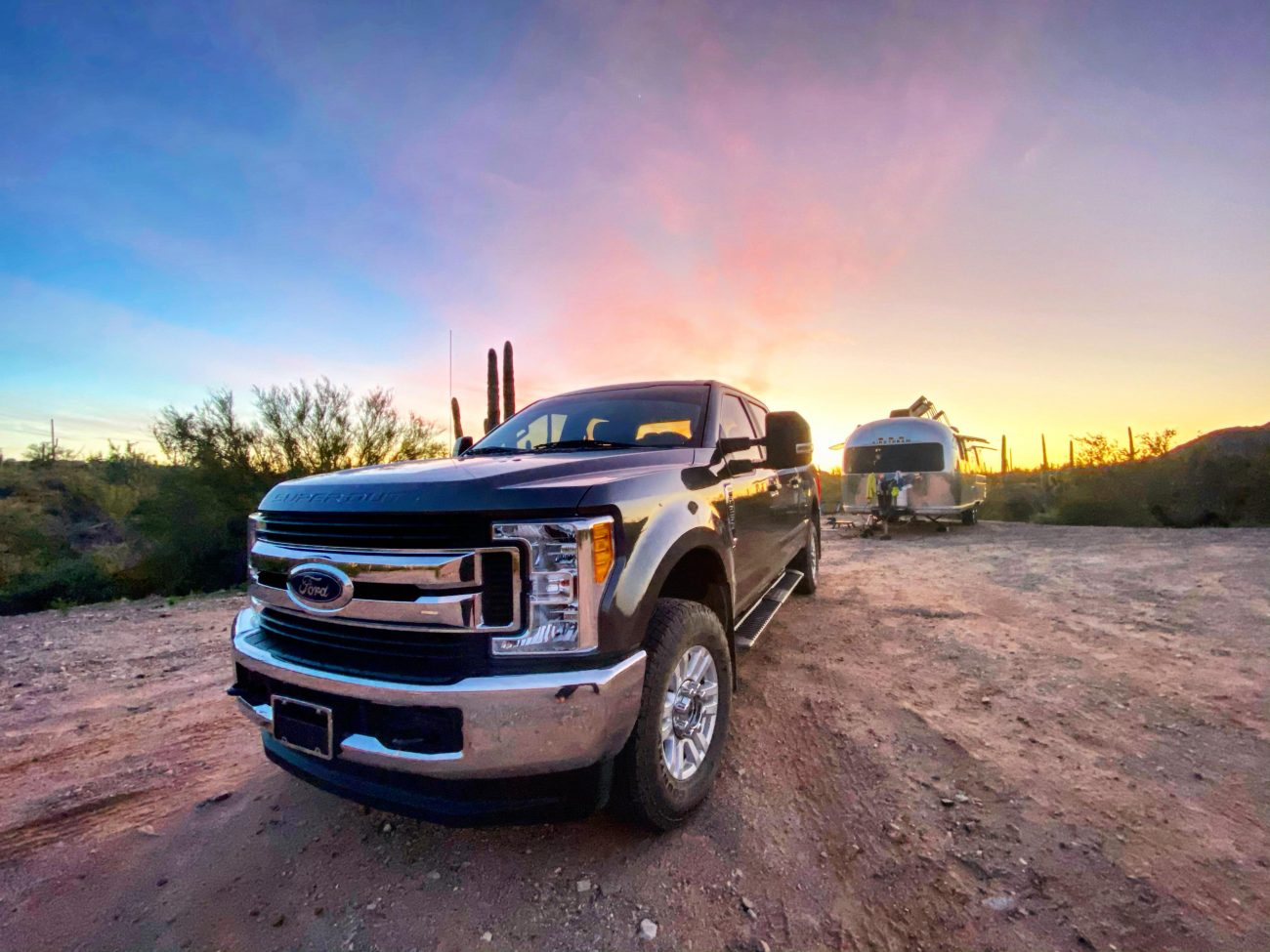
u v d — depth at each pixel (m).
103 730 3.56
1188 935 1.84
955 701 3.62
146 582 9.64
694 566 2.97
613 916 2.04
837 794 2.69
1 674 4.63
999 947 1.85
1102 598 5.99
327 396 12.17
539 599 2.01
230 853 2.42
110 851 2.45
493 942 1.95
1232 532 10.49
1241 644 4.40
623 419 3.66
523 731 1.92
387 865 2.32
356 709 2.09
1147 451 17.50
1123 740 3.06
